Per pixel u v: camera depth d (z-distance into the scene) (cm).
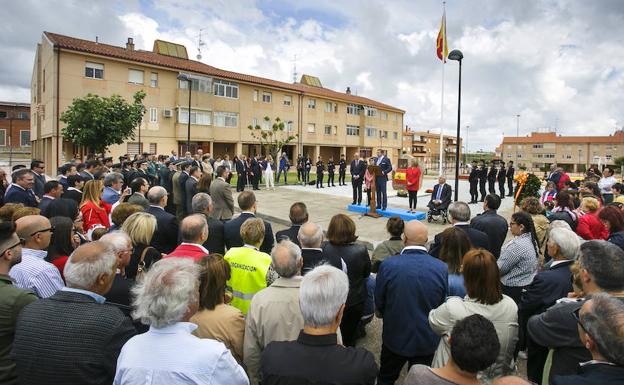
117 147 2823
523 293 359
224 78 3478
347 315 376
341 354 183
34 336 186
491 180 1641
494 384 153
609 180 1005
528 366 302
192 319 253
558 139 8831
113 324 193
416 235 325
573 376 174
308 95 4297
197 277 201
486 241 454
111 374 189
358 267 368
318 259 344
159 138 3077
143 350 177
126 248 286
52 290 285
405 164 1709
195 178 836
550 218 567
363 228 1050
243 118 3691
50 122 2684
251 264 330
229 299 321
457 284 323
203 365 175
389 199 1639
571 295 278
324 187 2102
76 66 2633
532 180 1348
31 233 304
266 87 3844
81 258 205
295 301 255
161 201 489
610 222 442
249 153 3878
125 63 2856
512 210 1454
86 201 544
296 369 177
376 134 5269
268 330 249
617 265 235
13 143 5172
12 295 222
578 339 230
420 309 304
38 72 3288
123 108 2291
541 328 249
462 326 169
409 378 178
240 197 490
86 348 184
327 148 4881
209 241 468
